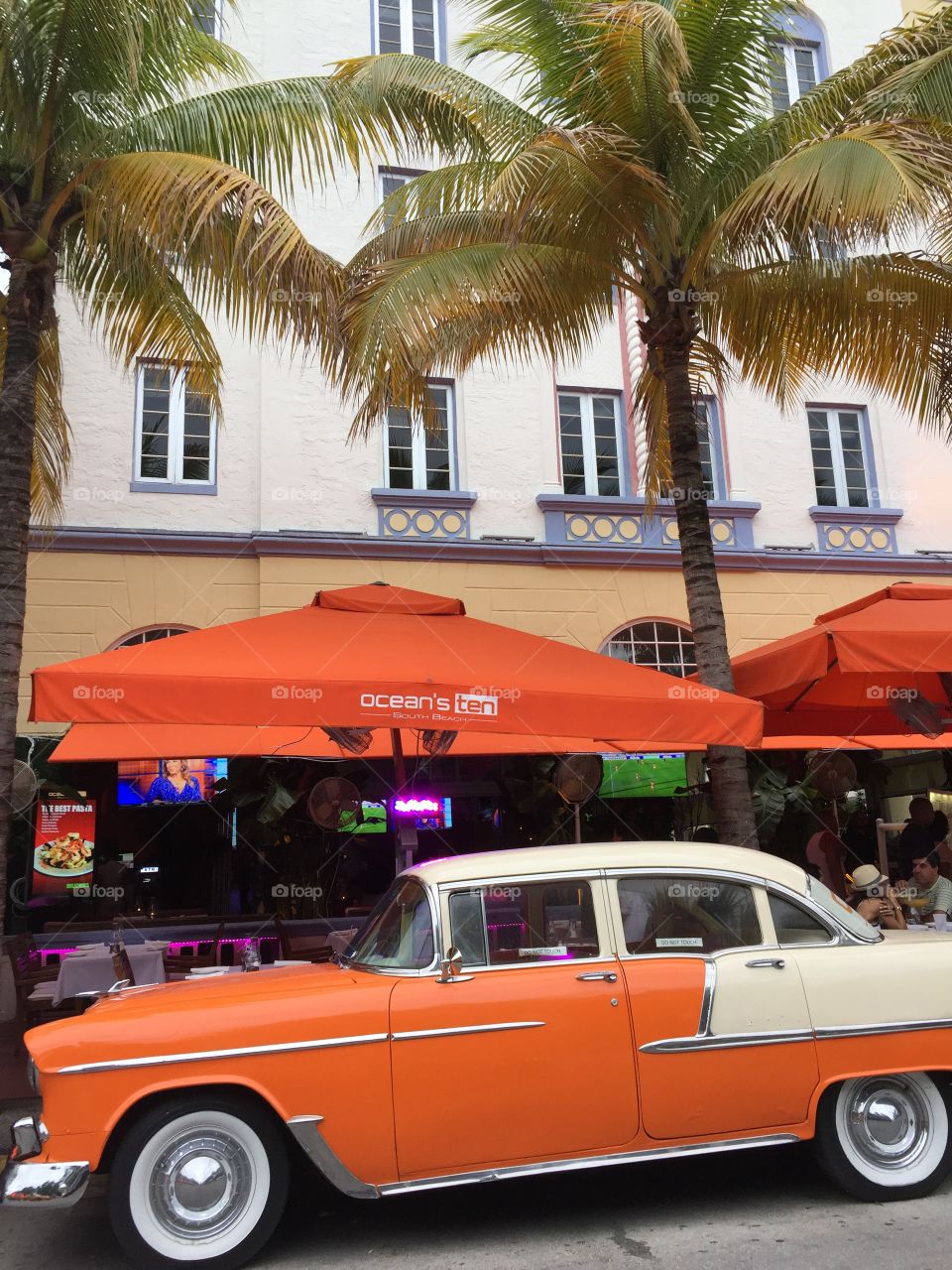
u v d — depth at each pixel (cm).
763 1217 455
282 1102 413
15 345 750
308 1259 423
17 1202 386
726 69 806
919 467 1502
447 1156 422
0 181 767
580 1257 417
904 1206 462
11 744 694
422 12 1481
